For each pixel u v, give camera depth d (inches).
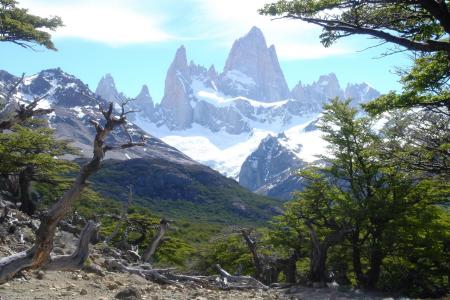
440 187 1002.7
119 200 5989.2
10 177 1284.4
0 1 1278.3
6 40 1242.6
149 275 794.8
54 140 1325.0
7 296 488.7
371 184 1273.4
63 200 340.5
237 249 1722.4
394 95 711.7
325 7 518.6
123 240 1269.7
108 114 343.9
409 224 1176.8
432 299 1043.9
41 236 340.5
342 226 1212.5
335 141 1272.1
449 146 767.7
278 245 1339.8
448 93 679.1
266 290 936.3
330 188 1298.0
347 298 965.2
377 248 1182.3
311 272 1187.9
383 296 1040.8
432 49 507.2
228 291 829.8
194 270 1766.7
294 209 1307.8
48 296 511.8
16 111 483.8
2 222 870.4
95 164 342.0
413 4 508.4
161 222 1102.4
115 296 565.3
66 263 358.0
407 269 1239.5
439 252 1187.3
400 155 815.7
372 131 1269.7
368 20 521.7
